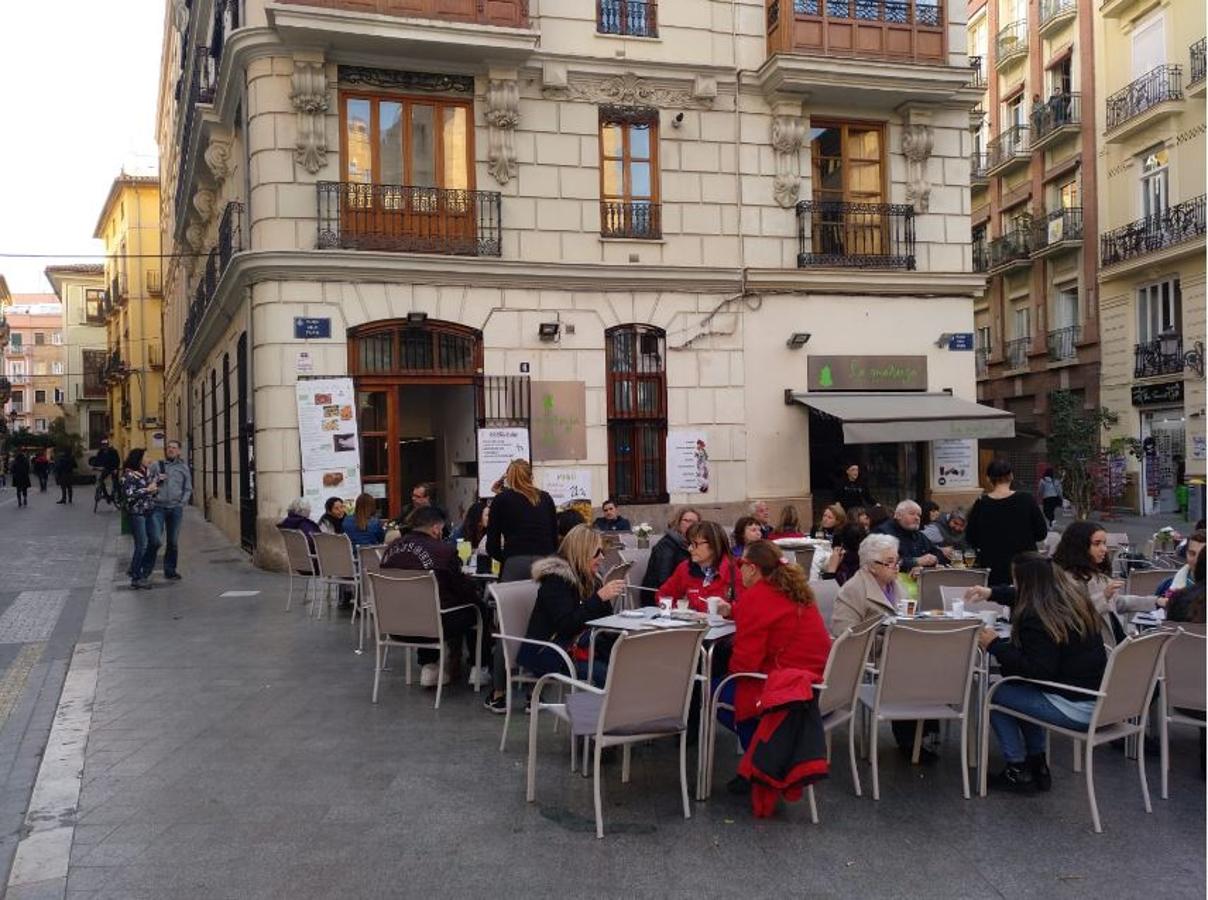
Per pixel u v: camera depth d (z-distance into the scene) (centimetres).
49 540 1967
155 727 673
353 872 448
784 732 507
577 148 1587
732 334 1664
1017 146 3069
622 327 1603
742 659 533
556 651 634
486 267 1513
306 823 504
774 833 495
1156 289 2520
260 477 1441
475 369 1525
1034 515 805
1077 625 537
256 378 1442
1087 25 2752
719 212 1659
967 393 1780
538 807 527
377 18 1419
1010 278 3142
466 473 1582
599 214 1597
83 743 640
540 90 1569
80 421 6159
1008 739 560
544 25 1571
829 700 525
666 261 1630
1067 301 2895
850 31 1681
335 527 1232
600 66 1593
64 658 898
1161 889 432
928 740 627
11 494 4266
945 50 1733
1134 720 605
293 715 702
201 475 2755
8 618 1097
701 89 1638
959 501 1803
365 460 1482
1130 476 2555
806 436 1698
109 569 1503
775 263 1688
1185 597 607
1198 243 2273
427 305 1495
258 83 1438
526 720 691
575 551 667
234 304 1675
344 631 1011
